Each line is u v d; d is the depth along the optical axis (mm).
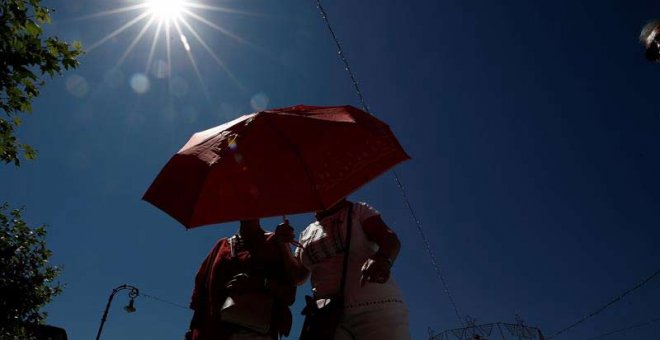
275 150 1615
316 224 2457
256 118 1740
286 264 2354
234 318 2121
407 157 1789
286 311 2330
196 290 2443
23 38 5449
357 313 2080
